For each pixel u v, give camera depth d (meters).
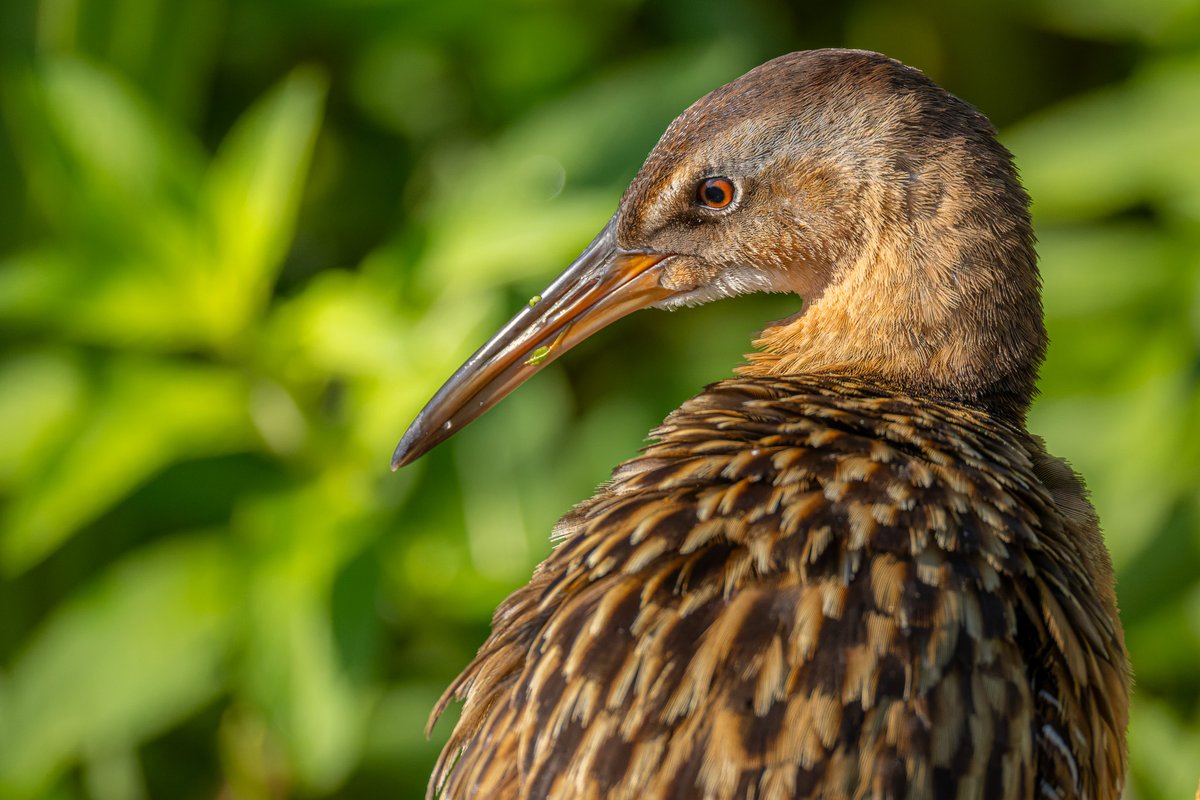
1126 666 6.01
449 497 8.86
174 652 8.27
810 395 6.00
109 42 9.55
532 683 5.26
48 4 9.47
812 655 5.03
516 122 9.86
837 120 6.51
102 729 8.16
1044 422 9.45
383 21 9.97
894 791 4.92
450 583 8.78
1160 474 9.02
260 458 8.89
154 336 8.84
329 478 8.70
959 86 10.77
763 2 10.55
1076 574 5.72
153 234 8.52
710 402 6.02
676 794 4.92
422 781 8.96
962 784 4.99
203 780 9.28
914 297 6.35
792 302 10.12
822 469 5.49
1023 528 5.53
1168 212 9.70
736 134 6.68
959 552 5.31
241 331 8.65
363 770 8.98
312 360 8.58
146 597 8.39
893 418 5.82
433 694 9.06
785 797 4.89
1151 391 9.13
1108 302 9.48
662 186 6.89
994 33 10.62
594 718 5.07
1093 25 10.08
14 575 8.92
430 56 10.38
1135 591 9.01
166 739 9.22
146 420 8.51
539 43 10.25
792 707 4.96
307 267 10.22
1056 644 5.42
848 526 5.29
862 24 10.69
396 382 8.49
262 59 10.21
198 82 9.92
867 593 5.14
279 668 8.05
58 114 8.53
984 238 6.29
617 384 10.07
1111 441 9.18
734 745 4.93
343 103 10.37
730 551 5.26
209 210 8.57
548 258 8.61
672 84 9.25
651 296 7.08
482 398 7.18
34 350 9.28
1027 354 6.36
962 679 5.09
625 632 5.16
